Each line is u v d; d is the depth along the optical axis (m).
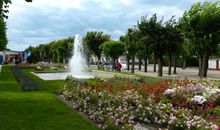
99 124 10.03
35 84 22.09
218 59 68.00
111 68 57.00
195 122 9.45
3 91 19.06
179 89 15.65
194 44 35.69
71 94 15.34
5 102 14.18
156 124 10.52
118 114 10.55
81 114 11.91
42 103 13.99
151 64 88.31
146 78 27.92
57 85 22.98
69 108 12.88
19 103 13.93
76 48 71.75
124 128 9.00
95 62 87.06
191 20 34.28
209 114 11.77
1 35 47.88
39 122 10.23
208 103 13.17
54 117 11.03
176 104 13.48
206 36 34.47
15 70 44.50
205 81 21.14
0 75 35.53
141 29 36.19
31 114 11.50
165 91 15.08
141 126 10.20
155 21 35.88
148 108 11.05
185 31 35.28
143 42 36.31
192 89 15.51
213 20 33.62
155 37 36.00
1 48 54.38
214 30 34.09
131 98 13.10
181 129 9.55
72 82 21.70
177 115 10.71
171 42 35.88
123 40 55.22
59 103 14.12
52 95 17.11
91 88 16.56
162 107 11.43
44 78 31.66
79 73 41.03
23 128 9.45
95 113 10.82
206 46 35.12
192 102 13.22
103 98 13.05
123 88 17.25
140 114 10.77
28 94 17.36
